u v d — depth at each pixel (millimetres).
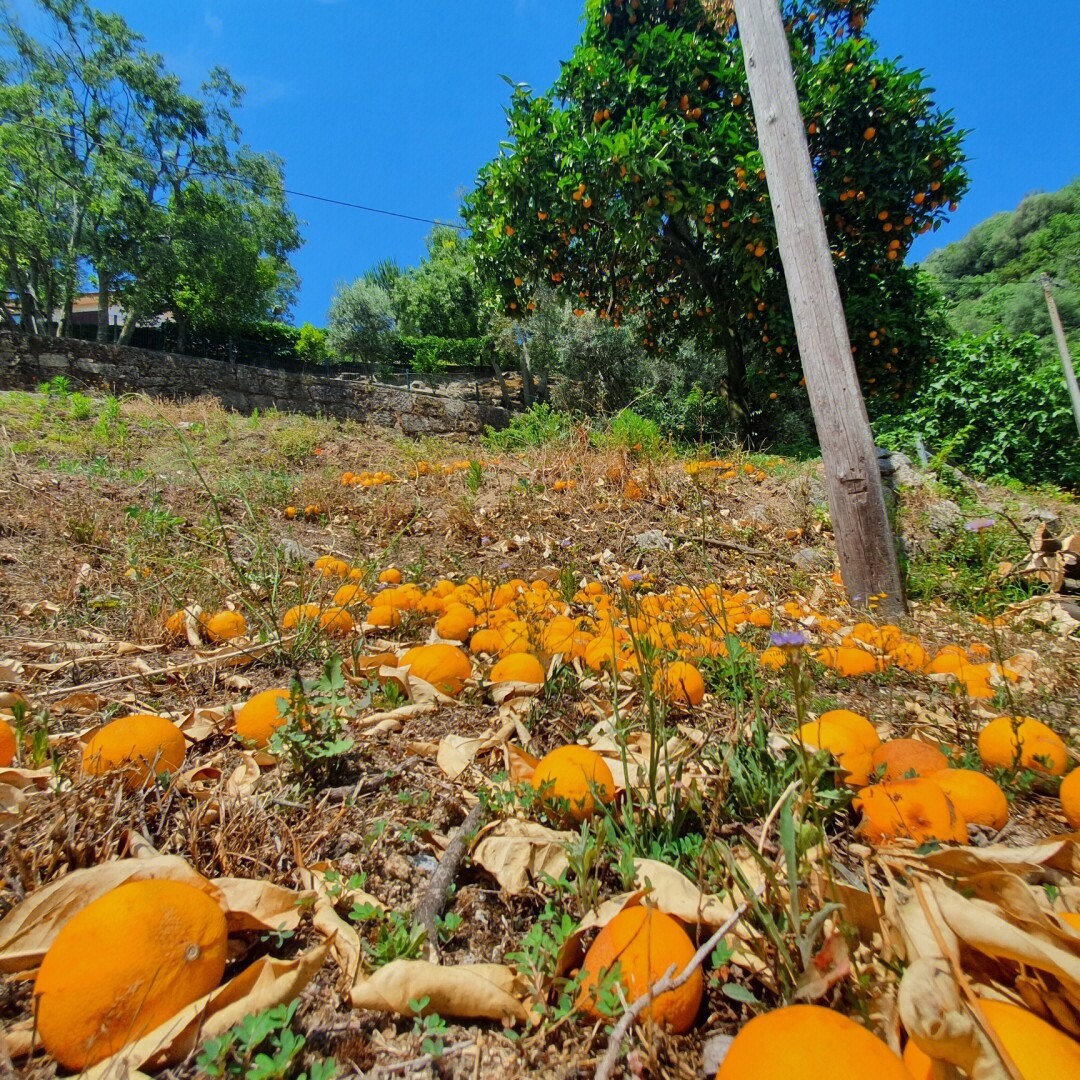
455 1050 1039
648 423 9289
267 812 1623
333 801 1752
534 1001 1099
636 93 10344
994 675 2834
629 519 6457
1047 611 4324
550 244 11141
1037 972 931
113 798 1512
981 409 11023
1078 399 10234
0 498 5344
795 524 6508
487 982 1094
